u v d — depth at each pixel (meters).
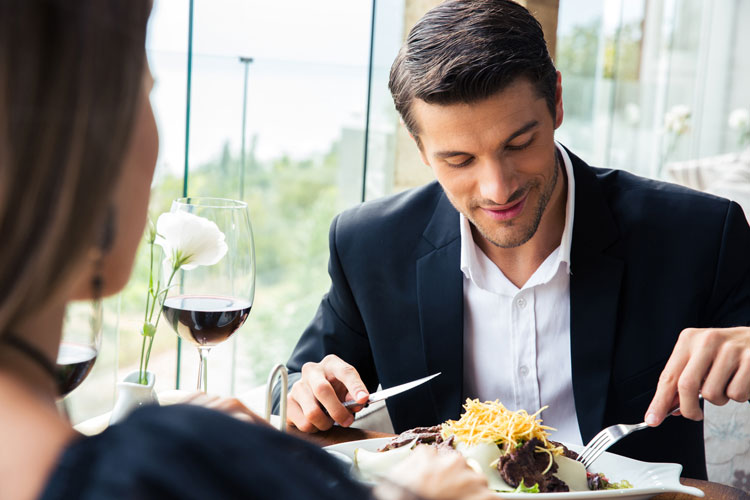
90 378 1.01
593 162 3.75
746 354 1.21
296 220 1.93
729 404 2.03
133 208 0.45
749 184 3.75
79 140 0.36
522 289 1.57
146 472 0.35
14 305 0.37
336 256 1.69
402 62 1.41
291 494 0.37
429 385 1.58
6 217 0.36
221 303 1.16
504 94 1.30
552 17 2.72
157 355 1.51
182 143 1.53
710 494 1.13
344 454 1.22
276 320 1.92
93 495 0.34
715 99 4.51
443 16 1.38
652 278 1.54
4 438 0.36
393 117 2.29
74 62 0.36
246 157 1.74
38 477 0.35
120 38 0.37
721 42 4.40
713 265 1.55
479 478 0.46
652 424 1.23
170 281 1.13
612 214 1.59
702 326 1.58
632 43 3.86
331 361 1.45
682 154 4.31
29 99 0.35
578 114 3.54
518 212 1.41
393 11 2.17
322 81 1.90
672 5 4.05
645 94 4.01
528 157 1.37
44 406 0.38
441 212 1.65
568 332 1.58
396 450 1.15
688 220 1.57
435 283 1.59
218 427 0.38
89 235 0.38
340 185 2.03
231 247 1.17
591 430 1.50
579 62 3.44
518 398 1.59
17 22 0.35
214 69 1.61
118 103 0.37
